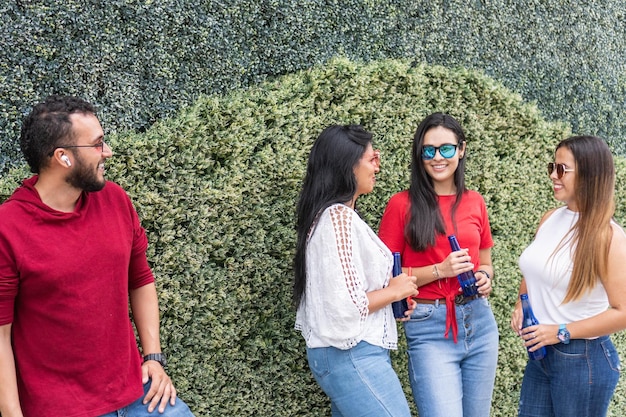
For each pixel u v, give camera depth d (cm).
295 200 317
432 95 370
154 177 279
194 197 287
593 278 259
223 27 309
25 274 197
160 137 279
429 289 293
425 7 382
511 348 409
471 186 388
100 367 212
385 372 256
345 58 338
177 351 292
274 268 313
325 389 263
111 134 279
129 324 225
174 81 299
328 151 262
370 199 349
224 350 305
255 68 324
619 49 506
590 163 262
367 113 345
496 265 397
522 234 418
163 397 233
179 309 288
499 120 400
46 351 205
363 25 359
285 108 312
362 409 253
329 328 247
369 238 259
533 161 423
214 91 310
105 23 277
